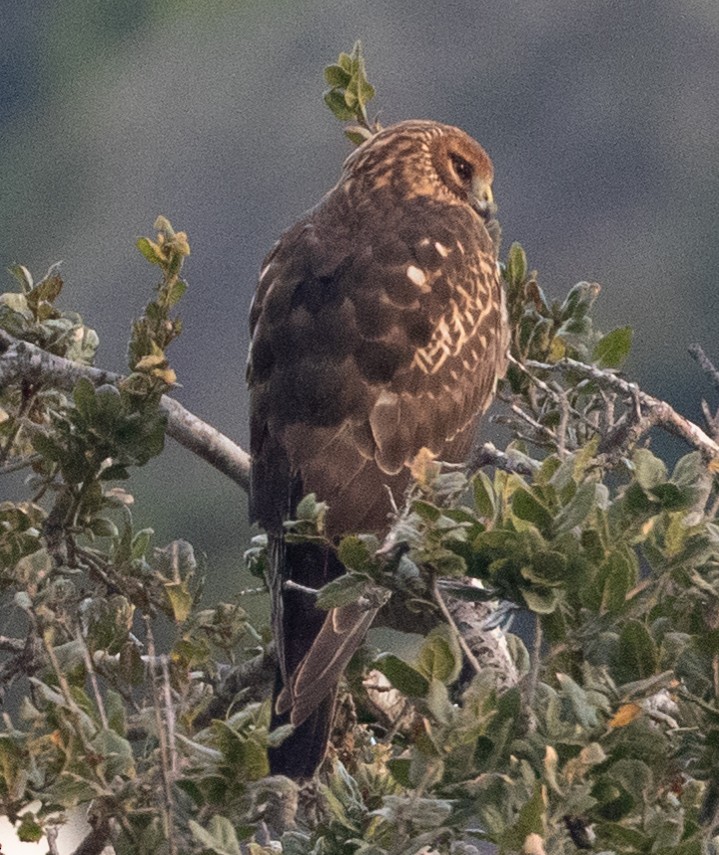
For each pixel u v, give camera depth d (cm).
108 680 865
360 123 1305
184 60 6134
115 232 5816
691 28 5716
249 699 976
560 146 5791
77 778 727
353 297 1103
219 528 4406
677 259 5491
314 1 6084
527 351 1088
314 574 990
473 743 689
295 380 1072
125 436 907
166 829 705
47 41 6469
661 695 838
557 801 676
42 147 6138
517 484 745
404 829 685
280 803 879
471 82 5919
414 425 1084
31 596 873
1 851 967
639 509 754
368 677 983
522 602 724
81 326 1030
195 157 5944
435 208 1198
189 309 5322
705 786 759
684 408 5350
